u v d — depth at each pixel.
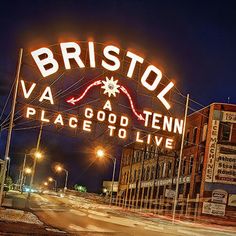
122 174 77.62
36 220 21.88
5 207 27.62
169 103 27.14
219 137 43.53
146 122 26.80
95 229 20.88
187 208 45.38
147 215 45.78
